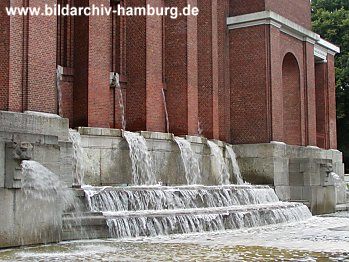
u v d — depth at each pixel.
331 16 70.00
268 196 29.44
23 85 22.16
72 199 19.38
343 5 73.94
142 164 27.50
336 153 46.00
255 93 36.53
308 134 41.06
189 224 20.77
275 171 35.03
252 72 36.72
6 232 16.44
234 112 37.22
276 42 37.09
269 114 36.09
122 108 30.47
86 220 18.48
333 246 17.23
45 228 17.48
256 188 28.92
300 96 40.78
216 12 36.16
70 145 21.41
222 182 33.75
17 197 16.80
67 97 27.05
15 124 20.28
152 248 16.50
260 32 36.53
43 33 22.88
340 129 69.00
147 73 30.30
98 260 14.12
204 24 35.69
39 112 22.45
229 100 37.31
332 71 48.25
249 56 36.84
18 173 16.78
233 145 36.53
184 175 30.05
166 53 33.41
